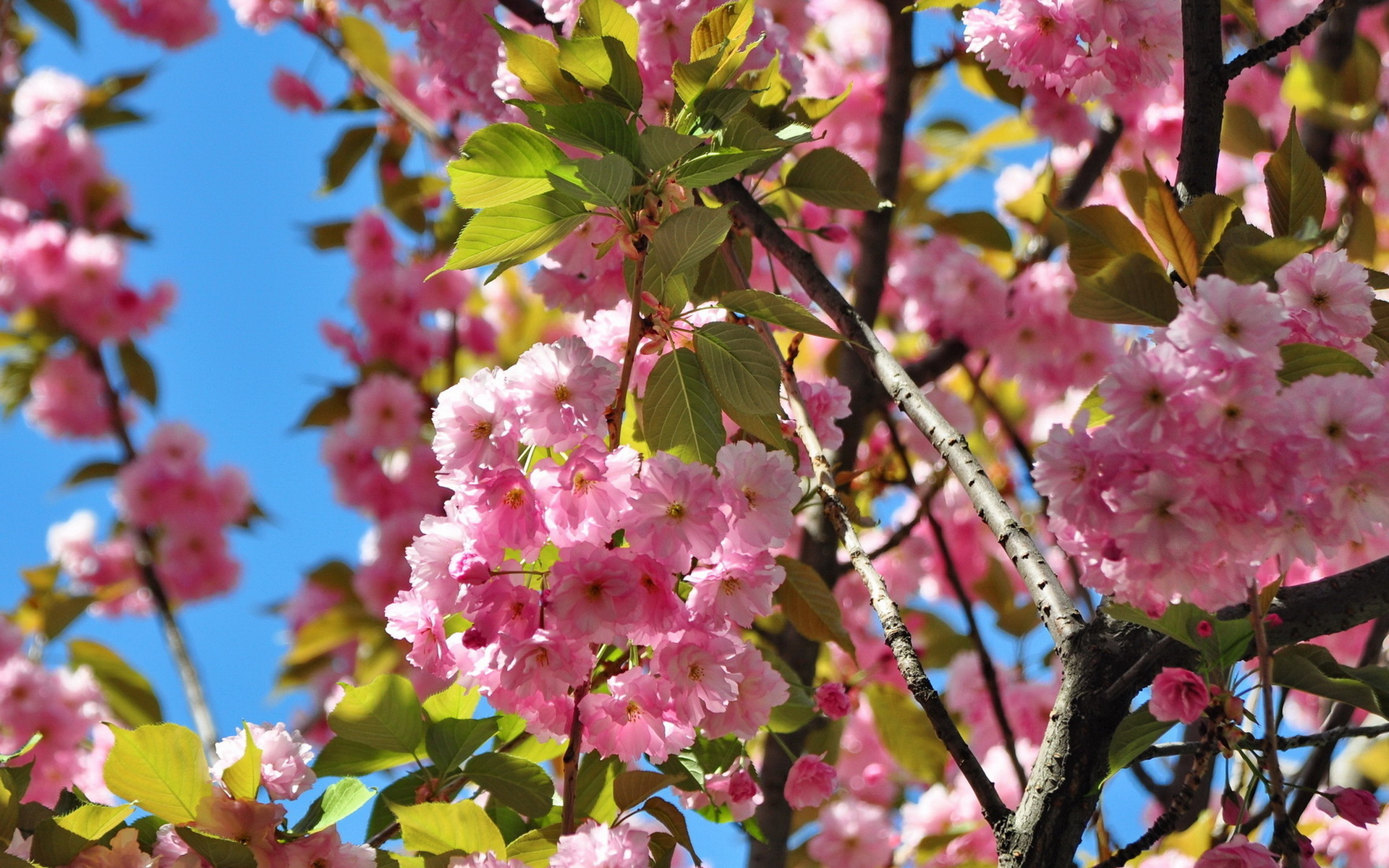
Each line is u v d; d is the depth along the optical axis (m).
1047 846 1.83
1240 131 2.88
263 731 1.93
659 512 1.85
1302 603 1.86
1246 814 1.88
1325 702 2.34
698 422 1.94
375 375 3.97
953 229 3.06
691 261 1.91
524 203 1.92
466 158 1.89
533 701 1.90
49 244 4.40
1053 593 1.88
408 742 2.02
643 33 2.06
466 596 1.86
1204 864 1.84
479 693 2.05
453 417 1.87
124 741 1.89
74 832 1.90
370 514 4.07
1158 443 1.75
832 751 2.49
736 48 1.99
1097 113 3.07
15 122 4.90
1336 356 1.78
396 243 4.20
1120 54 2.04
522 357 1.87
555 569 1.84
